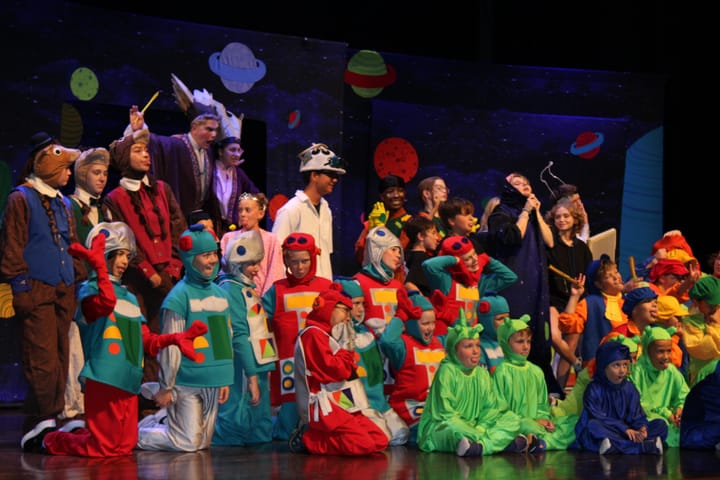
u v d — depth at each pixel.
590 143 12.16
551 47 13.34
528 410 7.07
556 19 13.30
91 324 6.30
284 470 5.83
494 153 11.96
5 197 9.05
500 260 8.50
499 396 7.06
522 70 12.00
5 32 9.07
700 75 12.82
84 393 6.33
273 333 7.33
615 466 6.21
